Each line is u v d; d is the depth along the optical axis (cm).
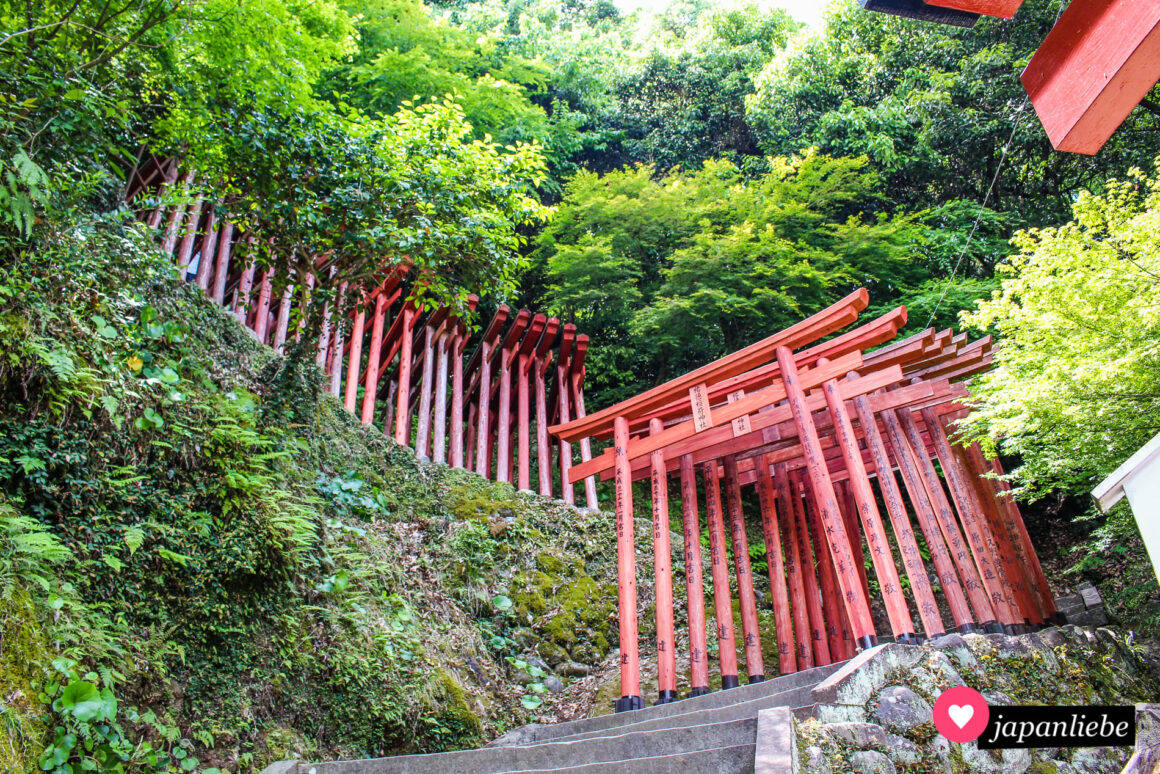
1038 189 1503
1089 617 751
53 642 343
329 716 470
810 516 820
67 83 449
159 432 470
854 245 1299
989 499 709
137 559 419
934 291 1239
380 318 910
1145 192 1086
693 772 337
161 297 616
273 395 646
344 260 666
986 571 620
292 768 405
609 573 866
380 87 1272
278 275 667
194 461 482
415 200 634
